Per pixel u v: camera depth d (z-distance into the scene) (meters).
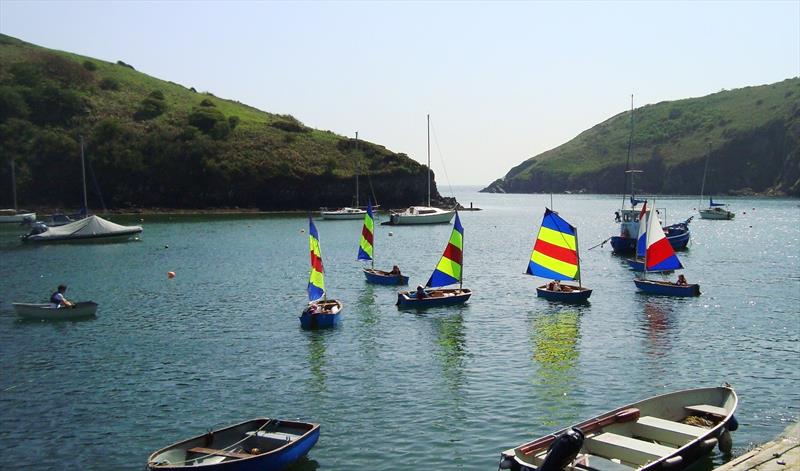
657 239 53.94
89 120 181.75
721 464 21.20
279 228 126.44
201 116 190.12
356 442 23.44
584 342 37.44
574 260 50.22
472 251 86.94
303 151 188.88
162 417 26.31
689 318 43.69
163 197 172.50
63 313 45.03
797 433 23.80
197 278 64.00
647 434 21.44
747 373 31.23
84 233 101.31
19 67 189.62
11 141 167.38
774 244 94.06
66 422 25.86
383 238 108.69
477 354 35.06
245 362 33.97
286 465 20.73
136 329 41.88
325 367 32.88
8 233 116.81
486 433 24.14
